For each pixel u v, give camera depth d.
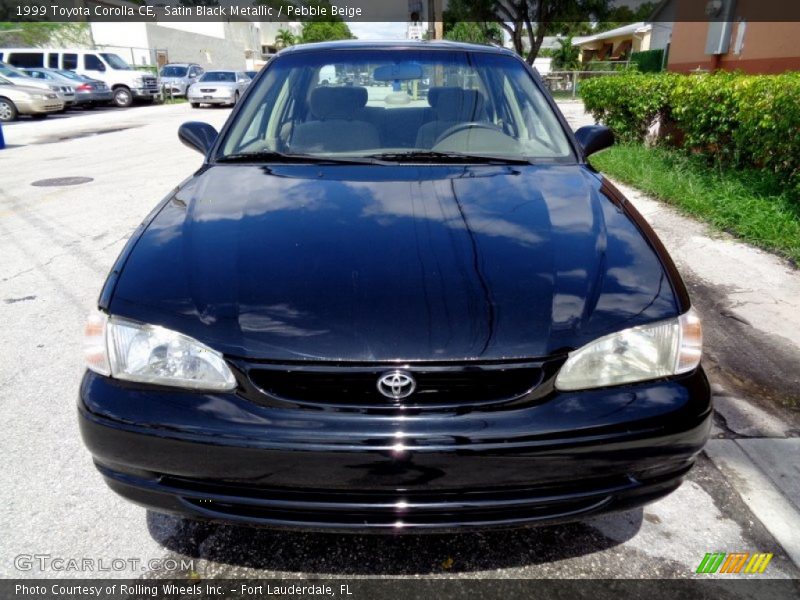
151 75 22.42
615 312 1.71
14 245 4.96
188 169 8.53
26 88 15.55
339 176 2.49
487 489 1.61
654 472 1.69
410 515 1.61
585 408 1.61
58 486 2.23
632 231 2.09
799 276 4.21
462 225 2.05
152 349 1.66
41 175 8.04
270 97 3.00
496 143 2.80
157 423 1.61
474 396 1.60
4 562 1.90
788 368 3.07
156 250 1.94
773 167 5.66
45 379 2.95
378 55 3.08
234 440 1.57
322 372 1.59
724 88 6.16
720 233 5.10
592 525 2.07
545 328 1.64
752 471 2.33
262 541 2.00
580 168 2.66
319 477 1.58
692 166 6.78
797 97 4.92
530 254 1.89
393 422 1.57
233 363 1.62
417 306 1.68
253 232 2.02
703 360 3.14
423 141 2.80
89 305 3.81
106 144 11.27
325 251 1.90
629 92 8.49
